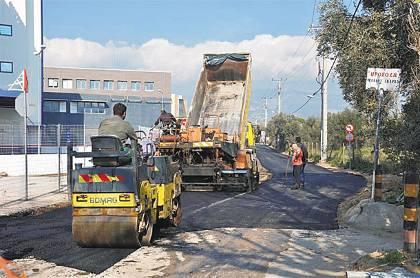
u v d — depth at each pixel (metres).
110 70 78.62
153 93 79.75
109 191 8.30
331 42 16.36
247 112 19.72
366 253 8.16
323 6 16.33
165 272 7.16
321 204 14.49
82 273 7.07
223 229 10.44
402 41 13.45
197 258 7.99
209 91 20.88
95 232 8.34
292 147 19.66
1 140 26.00
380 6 14.63
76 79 77.50
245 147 19.11
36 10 37.41
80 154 8.55
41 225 11.05
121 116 9.16
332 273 7.10
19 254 8.19
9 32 36.62
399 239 9.24
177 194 10.75
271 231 10.22
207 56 20.67
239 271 7.22
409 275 6.23
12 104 34.69
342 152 40.62
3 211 12.83
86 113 55.81
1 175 25.22
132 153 8.30
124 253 8.34
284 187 19.97
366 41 14.11
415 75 12.42
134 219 8.26
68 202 14.92
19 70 36.81
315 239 9.38
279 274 7.06
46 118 54.00
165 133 17.86
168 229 10.46
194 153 17.89
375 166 11.47
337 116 52.44
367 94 15.01
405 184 7.23
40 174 26.45
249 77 20.30
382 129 12.98
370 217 10.53
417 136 11.56
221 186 18.36
